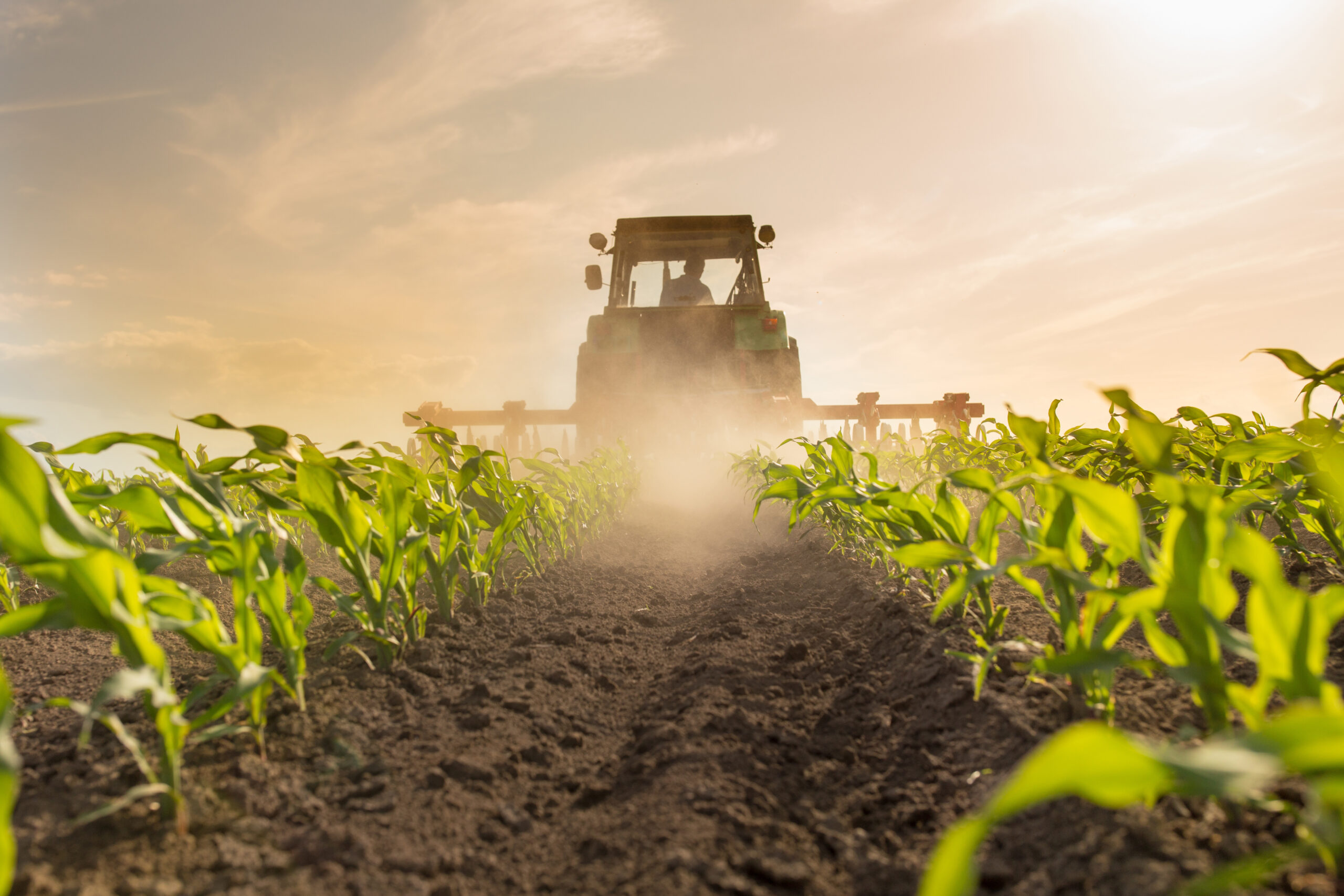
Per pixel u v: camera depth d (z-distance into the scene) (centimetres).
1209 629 104
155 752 153
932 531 206
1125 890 99
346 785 151
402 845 131
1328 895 89
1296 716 57
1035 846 118
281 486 223
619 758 183
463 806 149
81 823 125
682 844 128
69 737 167
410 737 177
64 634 283
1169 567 113
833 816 144
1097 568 180
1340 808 77
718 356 916
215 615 144
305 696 189
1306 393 181
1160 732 145
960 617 239
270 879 117
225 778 143
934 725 174
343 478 201
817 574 378
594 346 905
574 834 144
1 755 83
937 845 129
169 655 243
